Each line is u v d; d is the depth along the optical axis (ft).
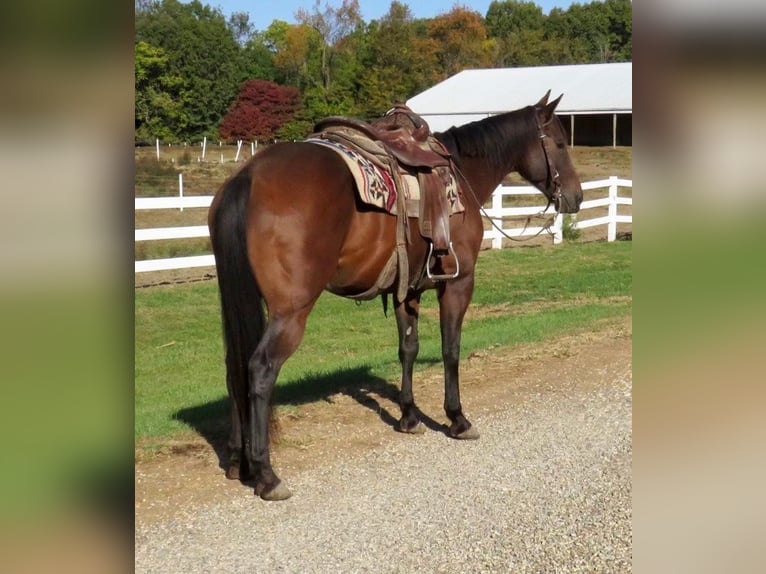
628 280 41.88
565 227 55.72
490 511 14.25
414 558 12.47
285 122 152.15
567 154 20.53
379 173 15.66
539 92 152.56
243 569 12.07
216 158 113.50
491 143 19.29
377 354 27.61
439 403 20.98
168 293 36.96
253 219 14.12
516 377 23.30
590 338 27.91
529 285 40.83
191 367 26.22
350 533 13.37
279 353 14.35
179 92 140.97
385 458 17.04
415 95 163.73
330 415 19.98
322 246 14.52
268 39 223.10
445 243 16.56
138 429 18.76
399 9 160.04
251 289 14.15
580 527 13.47
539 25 258.57
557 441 17.98
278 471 16.20
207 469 16.26
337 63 180.04
